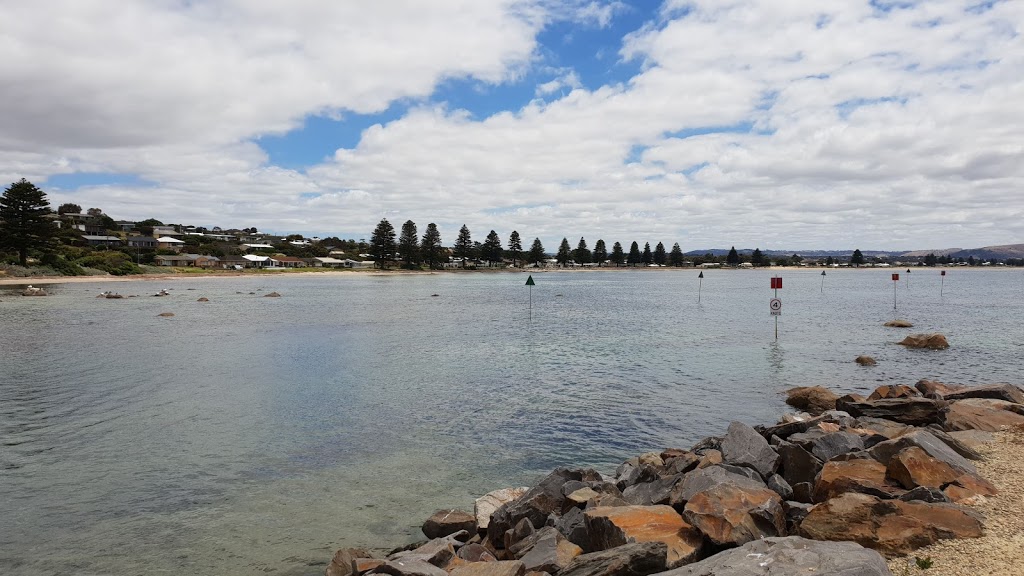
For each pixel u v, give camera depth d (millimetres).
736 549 7141
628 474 12344
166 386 23547
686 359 29906
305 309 62781
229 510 11844
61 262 118188
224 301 73312
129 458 14891
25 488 12930
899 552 7188
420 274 195250
